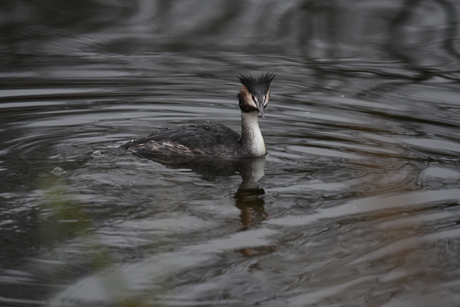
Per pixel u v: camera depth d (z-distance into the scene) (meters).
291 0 27.62
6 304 7.53
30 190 10.91
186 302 7.69
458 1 27.00
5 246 8.94
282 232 9.56
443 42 22.98
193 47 22.72
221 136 13.62
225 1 27.52
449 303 7.71
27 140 13.72
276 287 8.05
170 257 8.73
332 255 8.88
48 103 16.62
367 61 21.33
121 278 8.17
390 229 9.69
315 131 14.92
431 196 10.98
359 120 15.66
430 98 17.52
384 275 8.38
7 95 17.22
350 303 7.71
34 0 26.52
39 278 8.13
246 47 22.78
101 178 11.63
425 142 14.08
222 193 11.09
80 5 26.56
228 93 17.98
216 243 9.16
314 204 10.64
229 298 7.79
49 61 20.81
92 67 20.33
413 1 27.16
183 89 18.25
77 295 7.76
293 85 18.72
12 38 22.98
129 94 17.67
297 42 23.23
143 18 25.39
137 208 10.31
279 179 11.86
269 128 15.12
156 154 13.30
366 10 26.27
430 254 8.94
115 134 14.53
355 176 12.00
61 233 9.38
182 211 10.23
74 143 13.71
